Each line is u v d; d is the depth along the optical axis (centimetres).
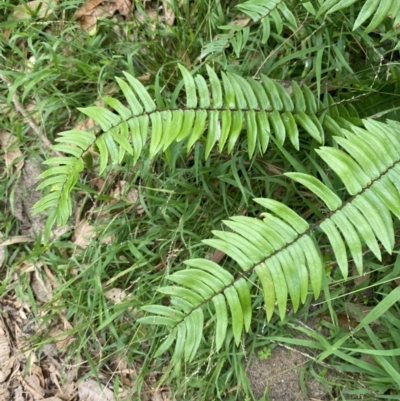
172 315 118
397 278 142
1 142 193
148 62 185
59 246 183
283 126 139
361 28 160
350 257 156
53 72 180
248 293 113
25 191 189
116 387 169
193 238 172
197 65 178
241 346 163
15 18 194
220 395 163
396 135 116
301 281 112
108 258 172
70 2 188
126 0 192
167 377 169
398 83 149
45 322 180
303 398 161
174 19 189
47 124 189
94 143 131
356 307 155
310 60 170
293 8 163
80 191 186
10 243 186
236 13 181
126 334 173
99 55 186
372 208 111
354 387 156
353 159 120
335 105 148
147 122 132
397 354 135
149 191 176
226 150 170
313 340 160
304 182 113
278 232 113
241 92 136
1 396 179
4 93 192
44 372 180
